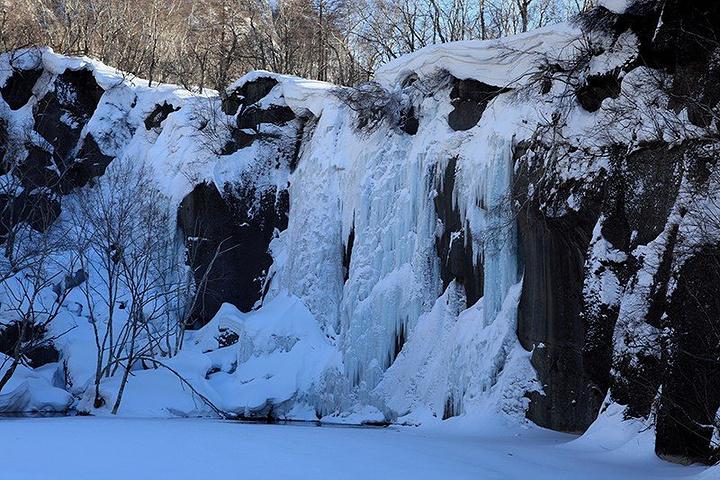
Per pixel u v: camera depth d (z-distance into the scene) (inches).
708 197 658.8
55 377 1200.2
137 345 1290.6
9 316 1261.1
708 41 692.1
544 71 873.5
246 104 1423.5
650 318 682.8
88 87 1659.7
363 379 1080.8
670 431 633.0
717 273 627.8
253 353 1217.4
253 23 2058.3
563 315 852.0
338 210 1250.0
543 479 528.4
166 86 1638.8
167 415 1077.1
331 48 1971.0
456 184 1018.7
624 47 817.5
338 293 1234.6
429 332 1019.9
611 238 772.0
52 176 1545.3
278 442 625.3
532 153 892.0
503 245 937.5
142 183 1360.7
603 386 771.4
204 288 1336.1
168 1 2271.2
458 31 1683.1
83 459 502.0
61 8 2145.7
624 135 775.7
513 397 871.1
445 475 514.6
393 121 1138.0
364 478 490.3
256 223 1387.8
